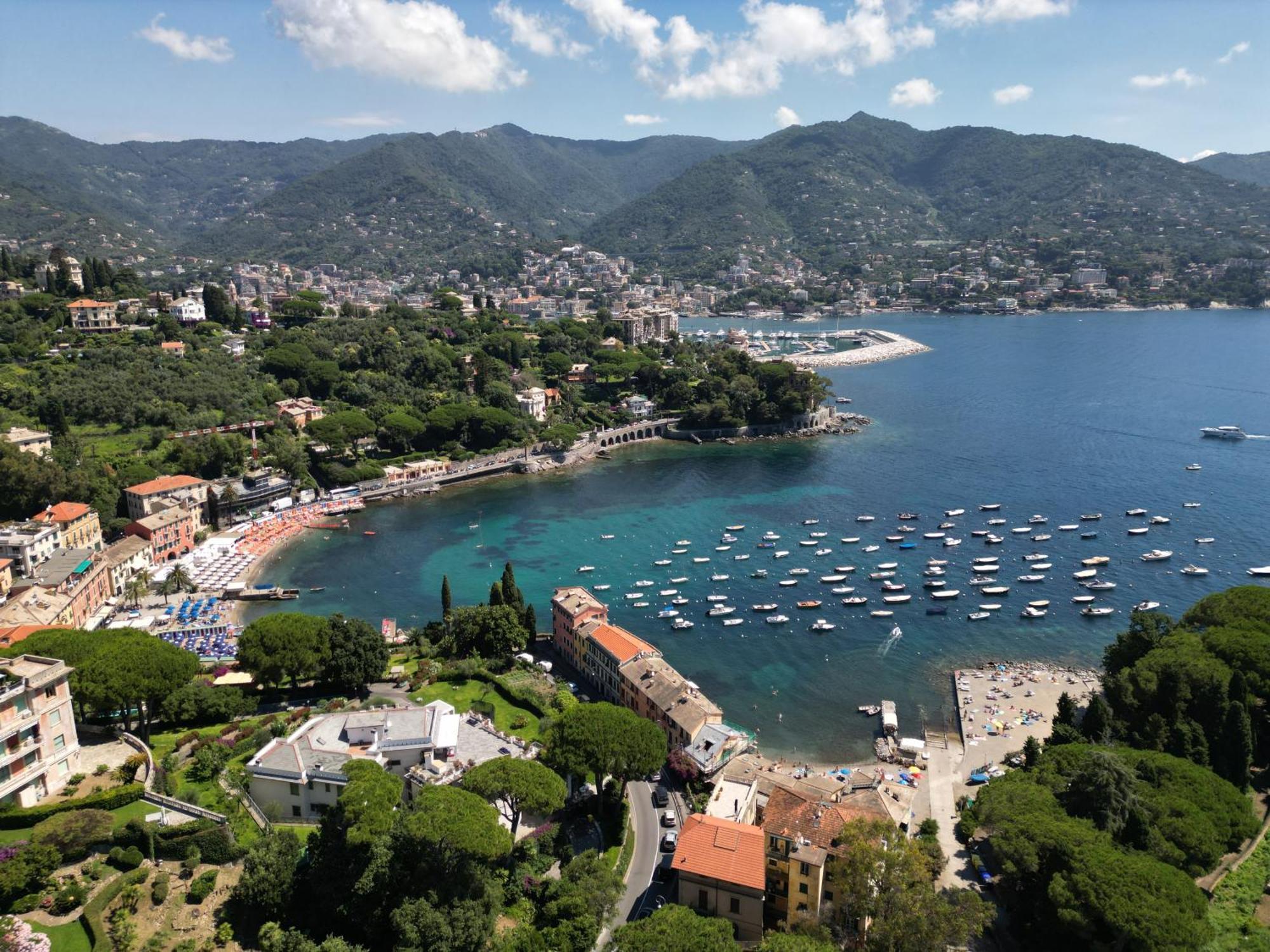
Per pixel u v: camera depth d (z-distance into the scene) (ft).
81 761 375.25
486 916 302.04
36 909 290.76
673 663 616.80
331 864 313.53
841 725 533.14
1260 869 384.47
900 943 303.48
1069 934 327.06
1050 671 597.93
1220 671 458.50
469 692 518.78
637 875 368.68
